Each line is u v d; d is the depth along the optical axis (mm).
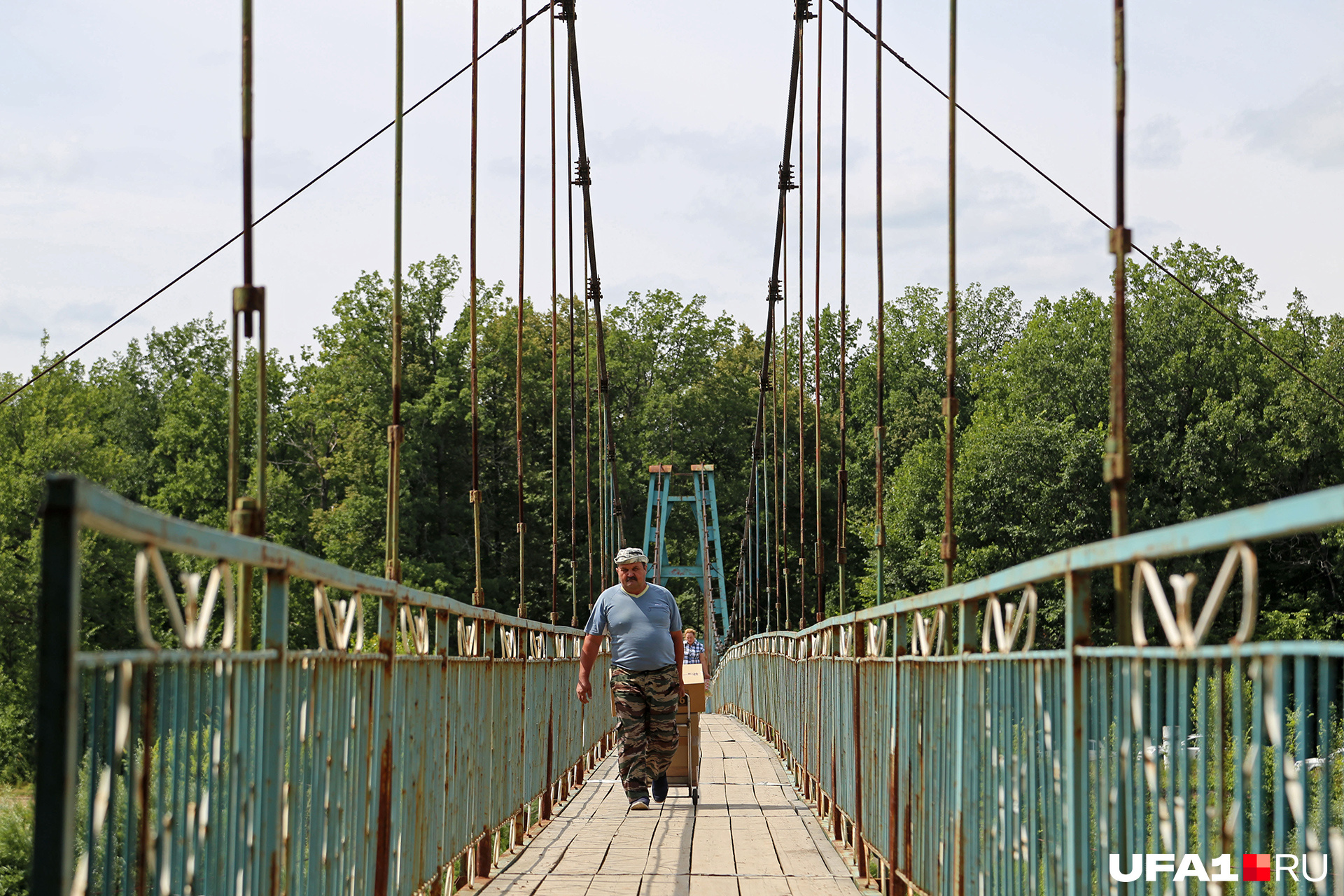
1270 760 1941
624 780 7938
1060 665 2557
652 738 7992
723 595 49219
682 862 6129
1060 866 2520
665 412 59750
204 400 48406
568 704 9445
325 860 3023
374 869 3635
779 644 12320
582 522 53500
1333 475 38656
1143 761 2039
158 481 52438
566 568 52312
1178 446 38781
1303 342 40188
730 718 22156
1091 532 38250
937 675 4094
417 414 48156
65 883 1591
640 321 65125
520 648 7074
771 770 10938
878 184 8336
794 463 54062
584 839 6980
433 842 4602
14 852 13391
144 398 59531
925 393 57562
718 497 59000
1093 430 40000
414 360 50125
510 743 6621
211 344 62188
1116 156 2930
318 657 2943
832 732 7031
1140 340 40844
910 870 4535
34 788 1591
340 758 3186
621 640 7883
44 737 1597
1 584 34500
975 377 55938
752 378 62719
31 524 38344
